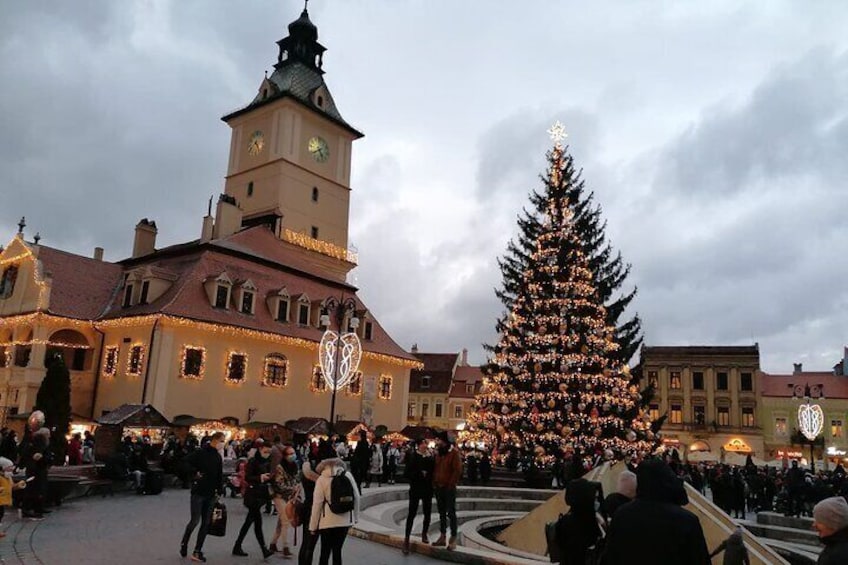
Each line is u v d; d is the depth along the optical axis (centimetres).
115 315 4169
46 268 4347
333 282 5228
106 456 2483
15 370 4109
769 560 1264
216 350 4066
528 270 3738
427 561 1212
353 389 4938
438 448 1325
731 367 7462
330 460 980
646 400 4006
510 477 3319
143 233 5069
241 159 6575
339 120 6700
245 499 1193
